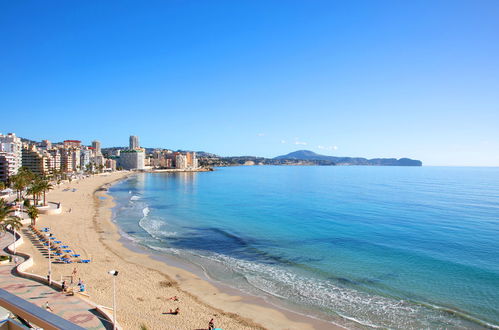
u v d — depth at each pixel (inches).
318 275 1790.1
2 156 5708.7
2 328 431.8
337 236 2714.1
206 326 1230.9
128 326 1185.4
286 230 2967.5
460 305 1416.1
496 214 3794.3
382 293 1546.5
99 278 1664.6
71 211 3740.2
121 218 3582.7
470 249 2294.5
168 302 1429.6
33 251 2021.4
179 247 2377.0
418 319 1296.8
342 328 1235.2
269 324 1262.3
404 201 4995.1
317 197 5625.0
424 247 2351.1
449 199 5231.3
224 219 3558.1
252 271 1859.0
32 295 1341.0
